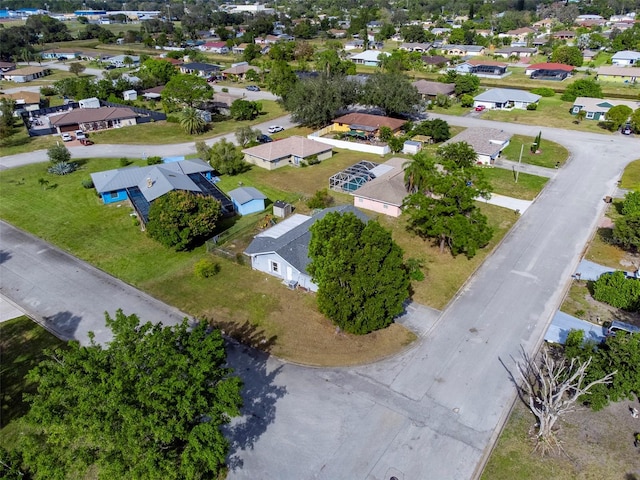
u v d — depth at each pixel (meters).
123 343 21.42
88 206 56.06
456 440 26.09
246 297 38.84
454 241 39.84
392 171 59.47
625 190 58.22
